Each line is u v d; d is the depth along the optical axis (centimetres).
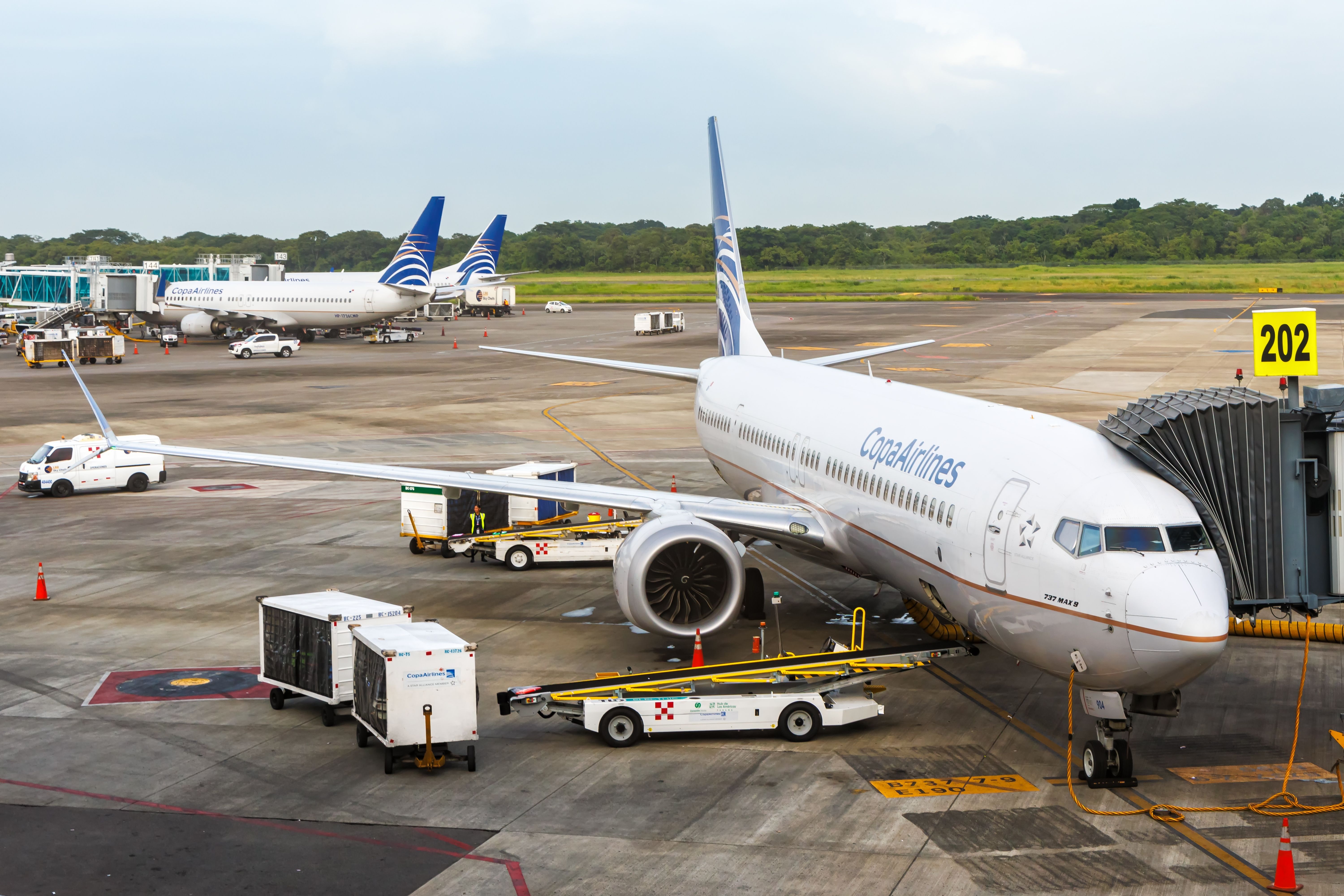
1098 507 1658
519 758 1903
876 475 2228
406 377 8200
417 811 1692
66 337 9100
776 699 1962
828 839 1588
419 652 1809
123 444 2955
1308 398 1845
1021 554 1742
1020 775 1809
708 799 1730
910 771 1831
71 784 1795
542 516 3409
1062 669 1722
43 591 2909
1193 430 1755
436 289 13200
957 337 10738
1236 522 1744
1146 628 1554
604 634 2598
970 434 2066
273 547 3494
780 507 2575
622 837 1600
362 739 1950
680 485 4266
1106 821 1638
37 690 2245
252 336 11075
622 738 1953
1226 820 1639
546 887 1459
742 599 2275
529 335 11900
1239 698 2153
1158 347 9600
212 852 1563
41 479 4303
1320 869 1488
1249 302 16538
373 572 3195
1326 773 1798
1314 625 2495
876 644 2514
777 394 3044
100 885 1470
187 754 1922
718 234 4056
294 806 1714
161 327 12094
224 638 2586
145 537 3634
